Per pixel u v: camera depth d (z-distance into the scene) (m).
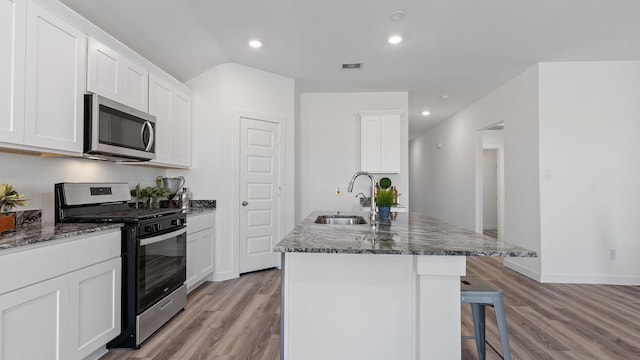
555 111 3.68
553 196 3.68
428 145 8.16
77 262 1.75
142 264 2.17
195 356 2.04
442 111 6.12
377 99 4.88
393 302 1.61
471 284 1.68
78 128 2.08
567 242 3.66
